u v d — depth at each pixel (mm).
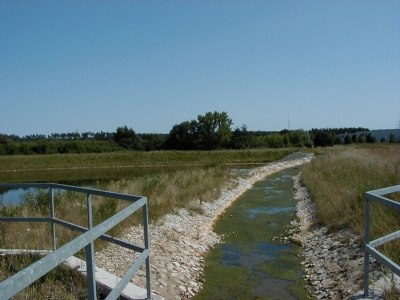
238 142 74938
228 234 11602
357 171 16000
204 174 22344
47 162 50875
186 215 12906
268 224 12688
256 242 10625
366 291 5062
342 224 9578
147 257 4555
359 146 52531
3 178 37500
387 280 5465
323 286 6910
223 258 9242
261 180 26047
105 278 5473
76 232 8227
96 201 12047
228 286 7375
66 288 4984
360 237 7969
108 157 53312
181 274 7578
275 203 16594
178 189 15867
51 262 2258
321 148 54094
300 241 10266
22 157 51188
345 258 7562
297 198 17359
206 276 7941
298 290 7070
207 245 10289
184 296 6699
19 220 6141
